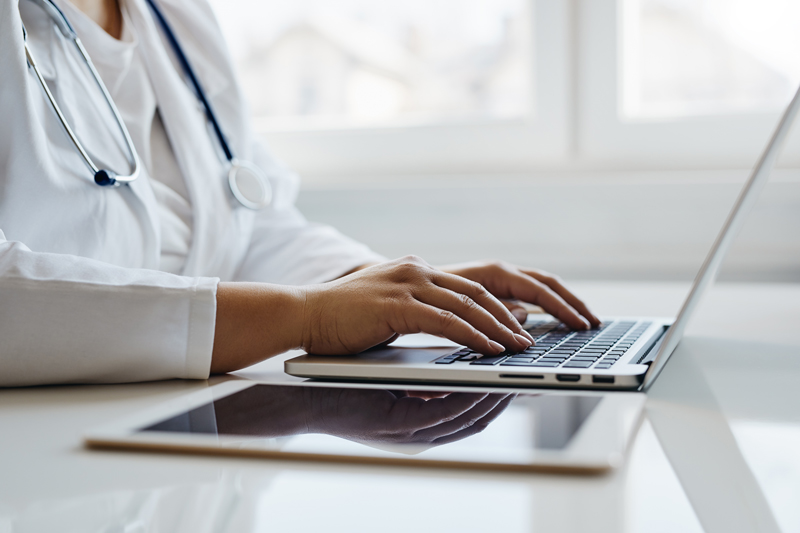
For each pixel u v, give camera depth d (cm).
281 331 53
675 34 149
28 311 49
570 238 145
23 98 60
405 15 161
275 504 26
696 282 45
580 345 57
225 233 83
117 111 73
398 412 38
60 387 50
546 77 152
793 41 142
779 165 142
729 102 147
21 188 61
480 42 158
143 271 54
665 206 140
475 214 149
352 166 164
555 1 149
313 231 96
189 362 51
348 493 27
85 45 75
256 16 168
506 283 73
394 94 164
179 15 91
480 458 29
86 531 24
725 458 31
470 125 157
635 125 149
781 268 134
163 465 31
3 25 60
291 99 169
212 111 88
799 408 41
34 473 30
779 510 25
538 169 155
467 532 23
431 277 57
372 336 53
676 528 23
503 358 51
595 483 28
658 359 45
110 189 68
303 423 36
